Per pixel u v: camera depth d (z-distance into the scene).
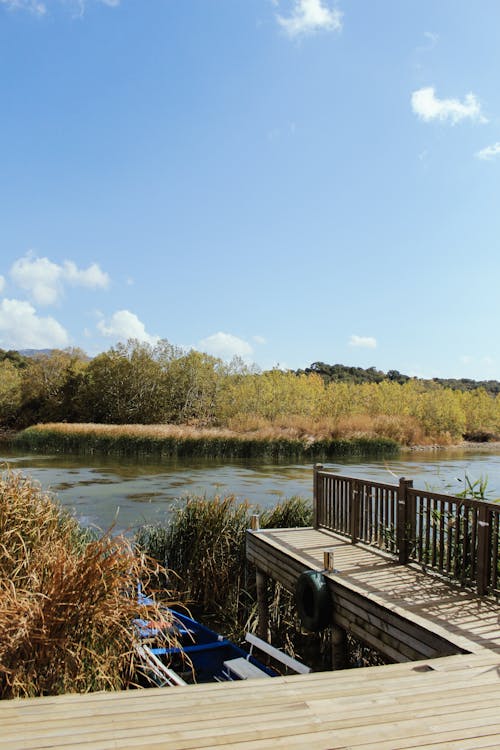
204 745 2.51
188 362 62.41
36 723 2.68
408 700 3.08
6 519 5.16
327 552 6.11
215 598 8.31
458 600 5.14
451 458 34.53
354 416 46.78
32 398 67.81
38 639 3.70
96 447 34.47
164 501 17.12
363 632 5.25
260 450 33.00
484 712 2.94
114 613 4.01
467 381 111.44
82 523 13.29
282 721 2.78
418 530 6.43
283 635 7.51
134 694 3.06
